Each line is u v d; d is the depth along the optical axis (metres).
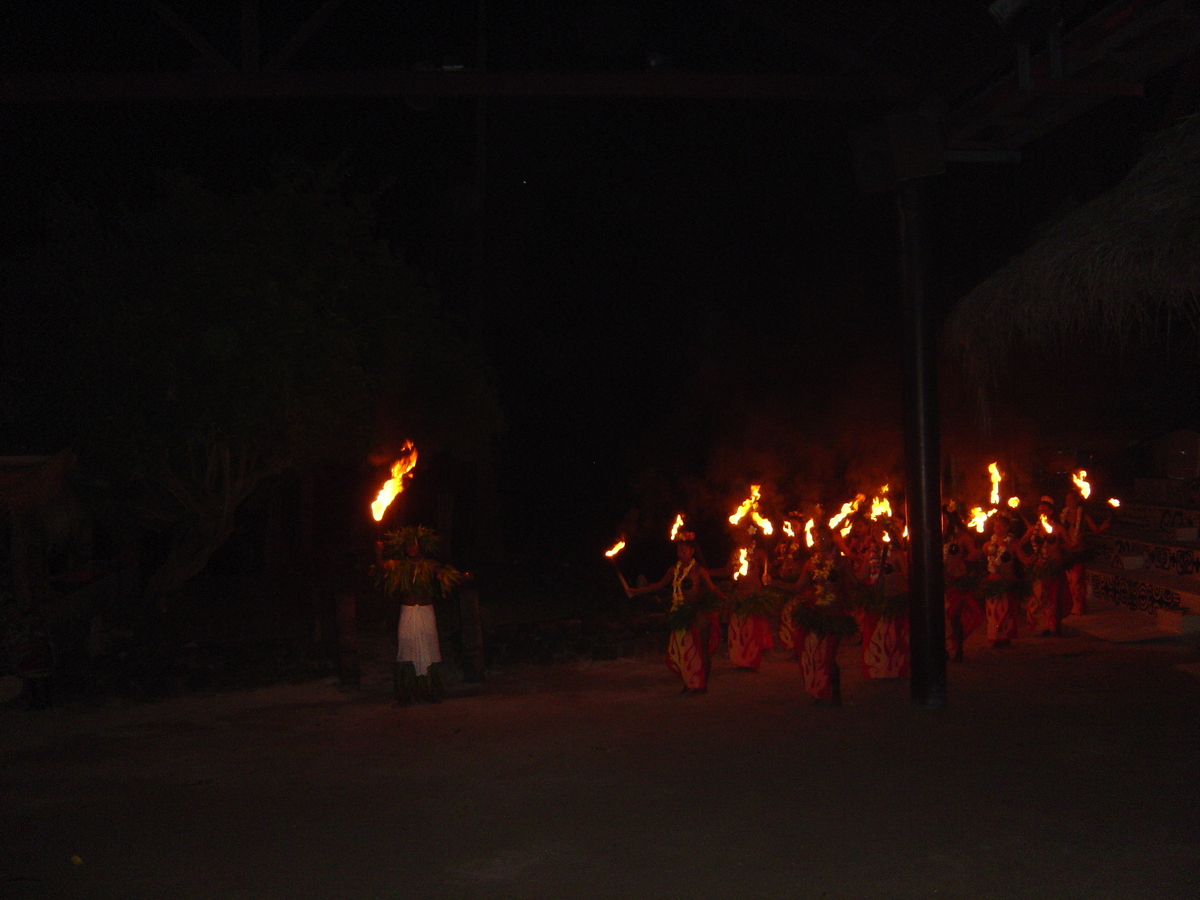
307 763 7.86
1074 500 14.21
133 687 10.74
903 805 6.34
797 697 9.81
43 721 9.60
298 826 6.31
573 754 7.87
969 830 5.87
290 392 14.34
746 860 5.54
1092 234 5.79
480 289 25.31
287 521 27.28
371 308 16.52
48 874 5.58
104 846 6.02
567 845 5.85
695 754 7.74
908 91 9.11
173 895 5.27
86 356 13.93
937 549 9.11
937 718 8.64
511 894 5.18
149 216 14.86
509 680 11.23
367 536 26.92
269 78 8.95
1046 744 7.67
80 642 13.95
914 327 9.21
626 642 12.80
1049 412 19.52
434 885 5.32
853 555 11.34
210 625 15.95
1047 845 5.61
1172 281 5.40
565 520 31.73
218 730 9.12
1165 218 5.38
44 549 14.43
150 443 14.33
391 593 10.21
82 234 14.72
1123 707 8.88
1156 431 19.14
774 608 11.23
